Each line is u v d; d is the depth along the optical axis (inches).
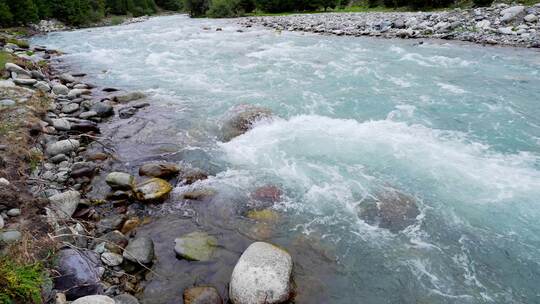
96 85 536.1
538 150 312.7
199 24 1499.8
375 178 282.2
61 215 218.5
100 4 2476.6
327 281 189.9
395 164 298.5
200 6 2223.2
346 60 645.3
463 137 339.6
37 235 188.7
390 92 463.8
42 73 556.1
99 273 181.6
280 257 185.8
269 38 958.4
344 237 223.5
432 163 297.1
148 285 184.9
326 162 306.0
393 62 621.0
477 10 941.2
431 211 244.5
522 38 726.5
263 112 387.5
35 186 242.7
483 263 202.8
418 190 265.9
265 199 259.8
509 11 833.5
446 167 290.4
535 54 634.8
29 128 309.4
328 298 179.6
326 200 258.8
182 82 544.7
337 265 201.5
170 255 205.8
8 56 577.3
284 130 362.3
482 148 318.7
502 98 431.5
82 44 967.6
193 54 750.5
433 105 416.5
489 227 228.8
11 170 247.3
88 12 2140.7
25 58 631.2
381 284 189.8
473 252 210.4
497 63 590.6
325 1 2001.7
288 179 284.4
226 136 356.5
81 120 374.0
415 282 191.2
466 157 304.8
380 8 1777.8
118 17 2598.4
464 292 185.2
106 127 378.6
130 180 265.6
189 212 244.8
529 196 252.2
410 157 307.0
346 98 445.1
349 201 257.3
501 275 195.0
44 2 1904.5
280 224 235.0
